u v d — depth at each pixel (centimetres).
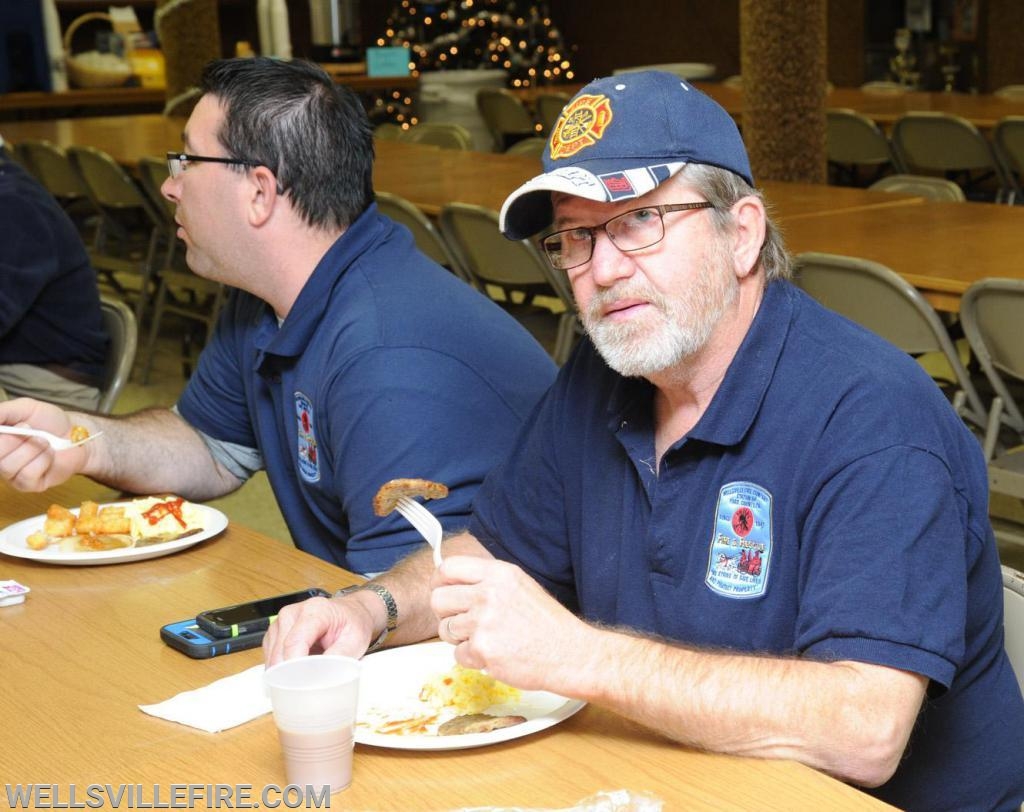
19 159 646
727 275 137
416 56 1033
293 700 112
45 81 896
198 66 795
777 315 137
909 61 1054
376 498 136
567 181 132
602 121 136
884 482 127
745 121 591
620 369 137
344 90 203
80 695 136
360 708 132
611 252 135
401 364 190
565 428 157
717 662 122
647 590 145
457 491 190
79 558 174
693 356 138
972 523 134
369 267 200
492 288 625
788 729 118
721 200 136
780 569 134
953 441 133
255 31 1040
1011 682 144
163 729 128
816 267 319
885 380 132
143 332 636
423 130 716
